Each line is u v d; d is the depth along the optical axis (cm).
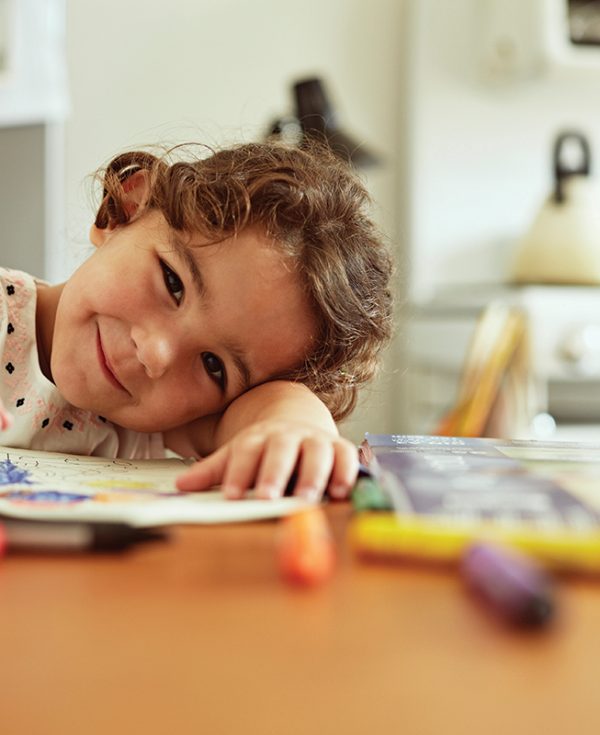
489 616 23
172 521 34
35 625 22
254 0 190
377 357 90
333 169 86
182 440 82
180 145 90
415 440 55
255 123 189
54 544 29
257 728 16
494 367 142
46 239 144
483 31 188
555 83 194
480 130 192
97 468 55
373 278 86
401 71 195
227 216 72
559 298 152
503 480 37
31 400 80
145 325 71
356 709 17
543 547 27
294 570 26
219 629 22
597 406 188
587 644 21
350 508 39
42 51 146
